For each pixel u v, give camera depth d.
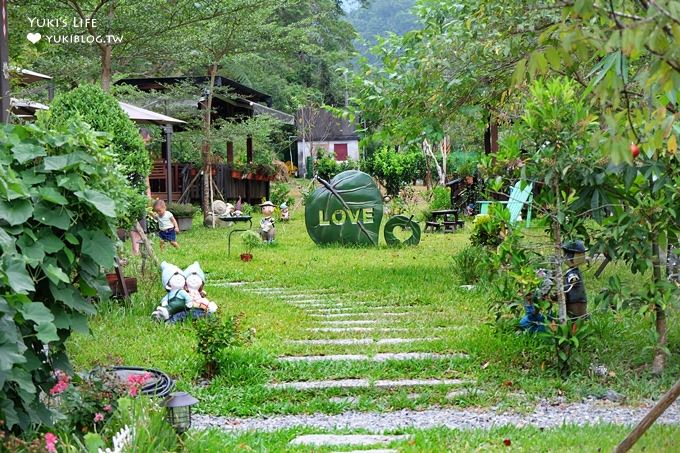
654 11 3.18
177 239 22.16
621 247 7.55
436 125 13.07
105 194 4.97
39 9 22.80
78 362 8.07
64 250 4.64
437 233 24.25
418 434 5.97
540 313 8.10
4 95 7.95
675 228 7.57
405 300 11.97
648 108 3.70
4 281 3.98
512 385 7.47
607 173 7.30
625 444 4.30
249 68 47.03
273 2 27.44
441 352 8.62
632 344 8.27
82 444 4.68
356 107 15.56
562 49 3.53
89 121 14.06
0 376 3.98
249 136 31.52
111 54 25.59
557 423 6.50
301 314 10.98
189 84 29.48
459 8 12.61
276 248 19.62
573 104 7.41
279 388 7.39
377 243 20.03
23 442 4.16
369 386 7.47
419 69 12.48
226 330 7.91
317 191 20.09
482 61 11.98
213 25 27.17
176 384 7.48
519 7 10.91
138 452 4.54
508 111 12.22
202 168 29.23
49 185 4.69
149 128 28.77
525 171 7.57
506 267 7.96
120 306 10.59
